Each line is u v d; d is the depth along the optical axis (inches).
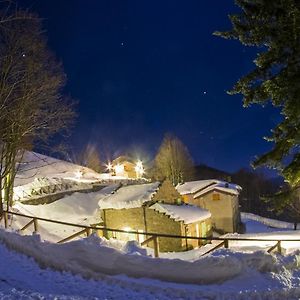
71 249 457.7
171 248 1212.5
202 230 1312.7
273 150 490.3
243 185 2694.4
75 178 1736.0
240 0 459.8
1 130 1042.7
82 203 1400.1
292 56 432.8
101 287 404.8
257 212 2479.1
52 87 1109.7
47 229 1058.7
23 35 1015.6
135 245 502.0
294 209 1691.7
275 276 429.7
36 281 408.8
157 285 406.6
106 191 1533.0
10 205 1137.4
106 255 446.6
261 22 446.0
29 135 1138.7
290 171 472.7
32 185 1435.8
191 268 431.8
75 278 425.4
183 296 390.3
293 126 466.9
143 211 1243.8
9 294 353.7
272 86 438.6
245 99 466.9
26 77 1044.5
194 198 1760.6
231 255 456.4
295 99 432.8
